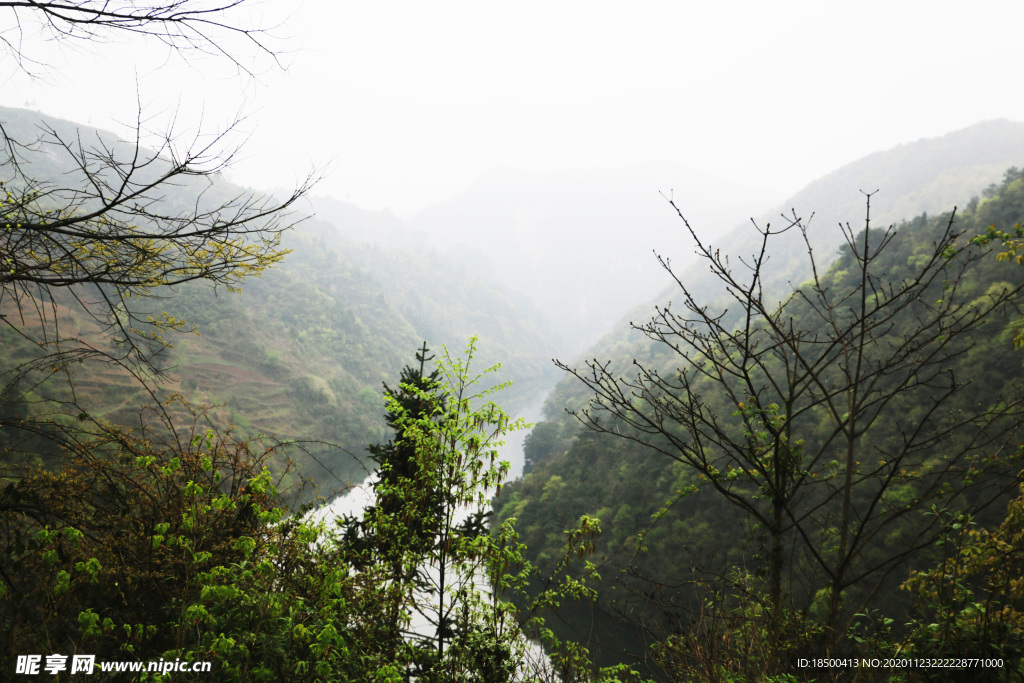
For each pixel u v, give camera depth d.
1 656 3.11
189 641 3.76
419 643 5.64
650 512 35.22
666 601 4.61
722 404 28.05
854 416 4.39
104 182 3.04
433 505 6.09
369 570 5.02
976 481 4.18
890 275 39.09
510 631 5.09
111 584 3.53
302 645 3.84
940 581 4.15
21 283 3.40
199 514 3.79
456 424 6.07
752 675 4.02
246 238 3.70
